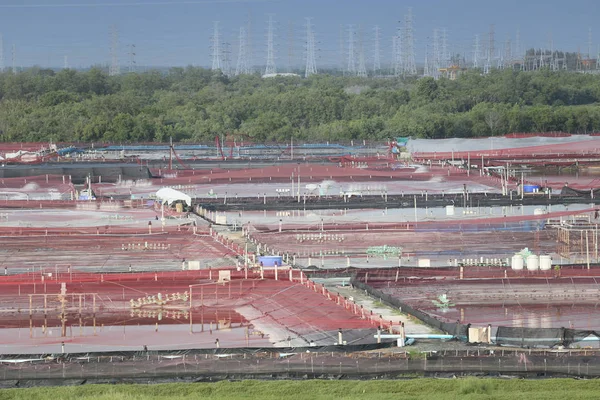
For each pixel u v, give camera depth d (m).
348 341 89.62
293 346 89.62
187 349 87.94
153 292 109.12
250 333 94.75
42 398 78.19
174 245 136.62
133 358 84.75
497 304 104.88
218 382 81.38
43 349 91.00
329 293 105.75
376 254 130.88
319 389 79.38
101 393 79.62
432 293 108.31
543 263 115.81
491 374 82.31
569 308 103.69
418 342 89.44
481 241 138.50
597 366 81.56
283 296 106.00
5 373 82.25
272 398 77.19
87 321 99.69
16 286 111.94
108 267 124.12
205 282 112.31
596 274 113.25
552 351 85.25
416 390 79.25
